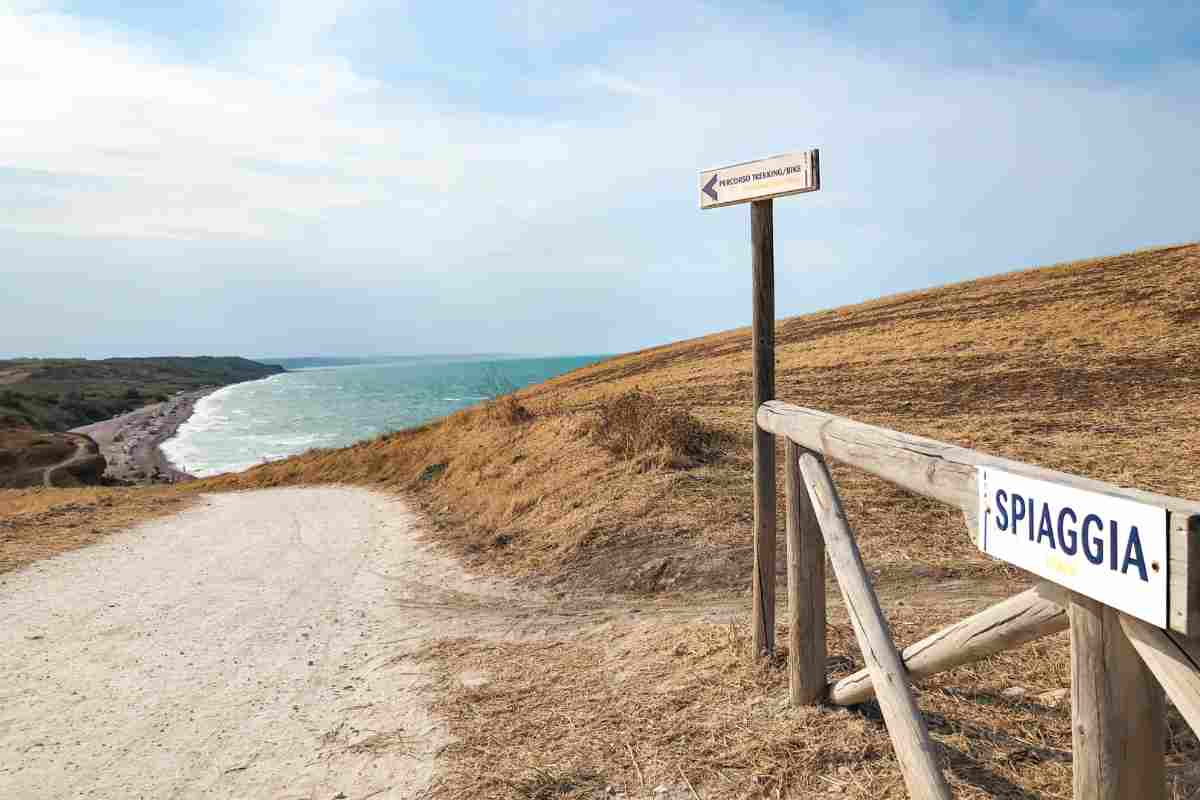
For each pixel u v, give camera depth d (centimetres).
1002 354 2236
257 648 672
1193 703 146
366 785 395
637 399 1336
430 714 482
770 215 430
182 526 1462
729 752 365
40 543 1227
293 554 1134
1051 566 178
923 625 497
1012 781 301
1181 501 146
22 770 443
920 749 248
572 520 984
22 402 9275
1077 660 179
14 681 596
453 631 692
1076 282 3275
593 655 565
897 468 262
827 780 327
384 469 2245
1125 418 1365
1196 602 137
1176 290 2627
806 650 388
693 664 489
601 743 400
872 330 3244
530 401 2995
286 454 5962
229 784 413
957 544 729
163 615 792
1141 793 172
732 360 3391
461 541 1099
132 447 7281
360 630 720
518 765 389
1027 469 195
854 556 311
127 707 538
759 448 446
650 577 786
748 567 762
